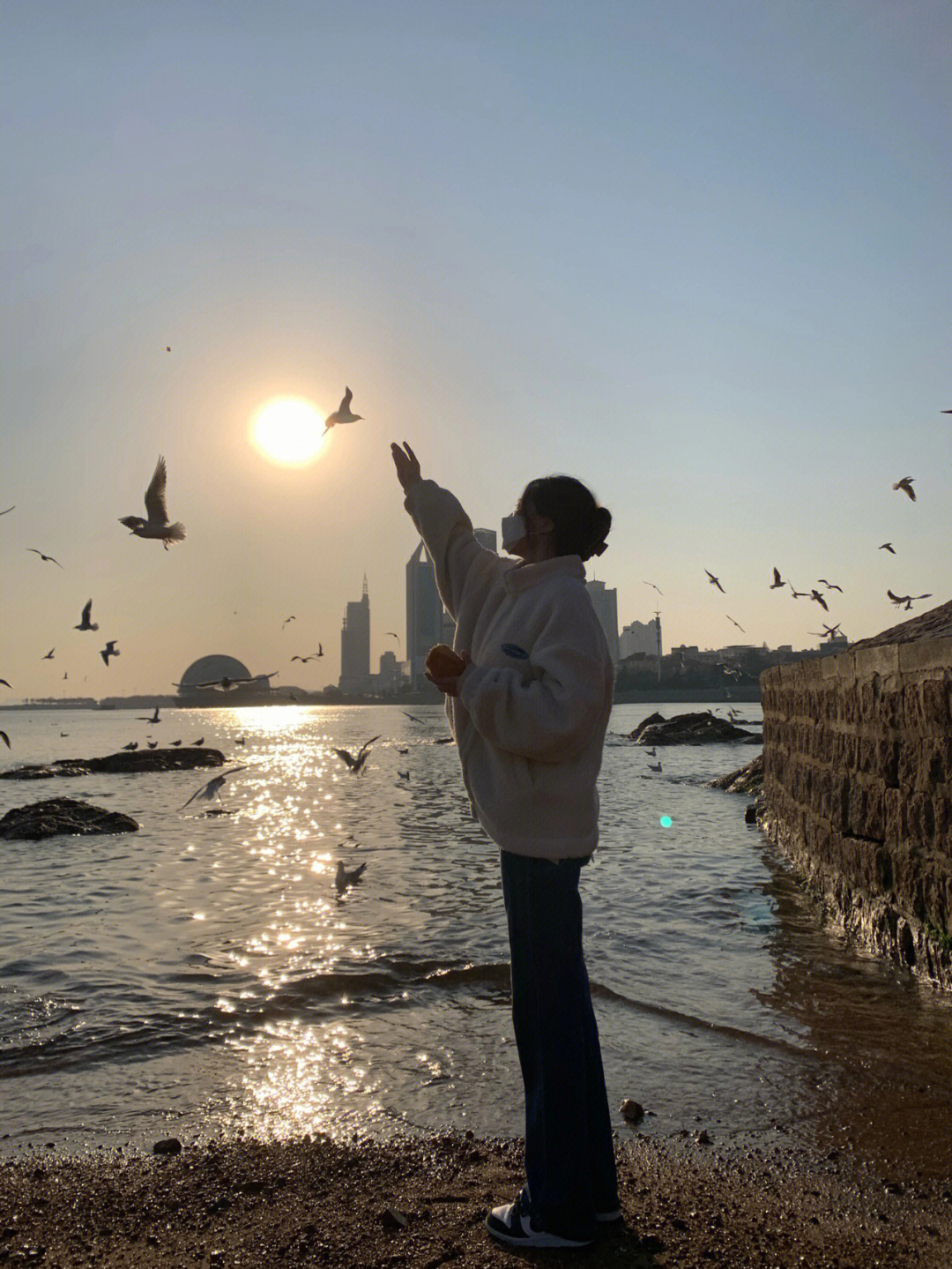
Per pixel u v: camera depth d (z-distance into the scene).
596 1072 2.97
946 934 5.61
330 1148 3.68
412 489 3.33
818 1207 3.17
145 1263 2.80
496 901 8.84
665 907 8.45
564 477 3.15
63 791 23.55
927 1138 3.76
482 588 3.19
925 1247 2.88
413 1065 4.73
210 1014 5.61
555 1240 2.83
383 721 114.75
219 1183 3.37
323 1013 5.62
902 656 6.25
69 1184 3.39
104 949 7.22
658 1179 3.40
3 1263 2.82
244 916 8.33
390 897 9.11
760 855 11.43
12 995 6.03
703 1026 5.22
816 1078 4.45
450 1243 2.88
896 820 6.41
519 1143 3.74
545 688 2.70
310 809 18.12
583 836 2.85
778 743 12.28
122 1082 4.55
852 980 6.09
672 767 27.52
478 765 2.96
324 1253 2.83
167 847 12.95
